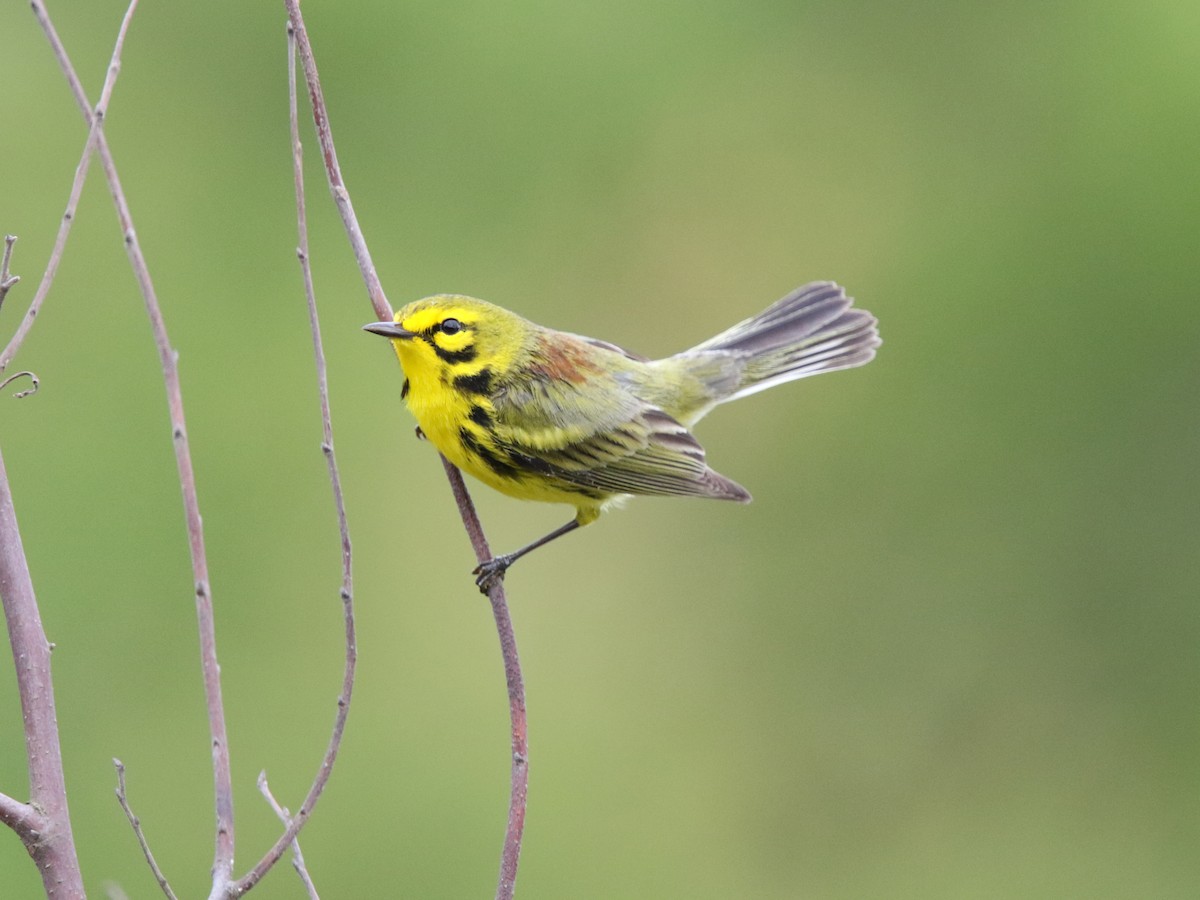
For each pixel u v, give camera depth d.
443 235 16.14
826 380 16.69
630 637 15.09
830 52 17.64
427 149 16.42
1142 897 15.42
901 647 16.09
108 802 12.49
